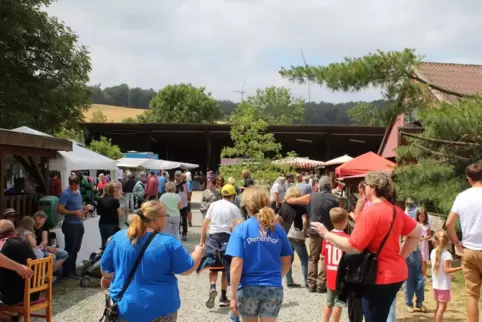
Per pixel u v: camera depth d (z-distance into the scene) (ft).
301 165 100.07
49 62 82.02
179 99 275.39
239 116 63.52
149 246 11.94
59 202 29.66
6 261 17.19
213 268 22.80
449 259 20.52
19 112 74.33
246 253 14.30
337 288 13.70
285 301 25.05
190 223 53.88
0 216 26.78
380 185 13.52
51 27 82.12
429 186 29.55
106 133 128.67
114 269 12.41
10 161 39.47
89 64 87.10
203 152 155.02
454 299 25.72
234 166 59.06
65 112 84.58
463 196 16.42
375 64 30.32
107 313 11.80
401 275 13.23
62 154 35.35
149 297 11.73
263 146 60.75
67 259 29.66
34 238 23.82
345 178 46.70
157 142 147.95
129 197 65.05
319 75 30.68
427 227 29.43
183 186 45.11
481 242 16.02
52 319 21.70
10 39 76.89
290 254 14.84
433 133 28.25
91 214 37.68
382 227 13.11
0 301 19.15
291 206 27.91
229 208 23.21
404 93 31.53
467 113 26.68
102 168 41.88
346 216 19.22
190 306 23.98
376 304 13.25
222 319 21.76
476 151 29.17
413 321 22.03
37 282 18.99
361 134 121.60
